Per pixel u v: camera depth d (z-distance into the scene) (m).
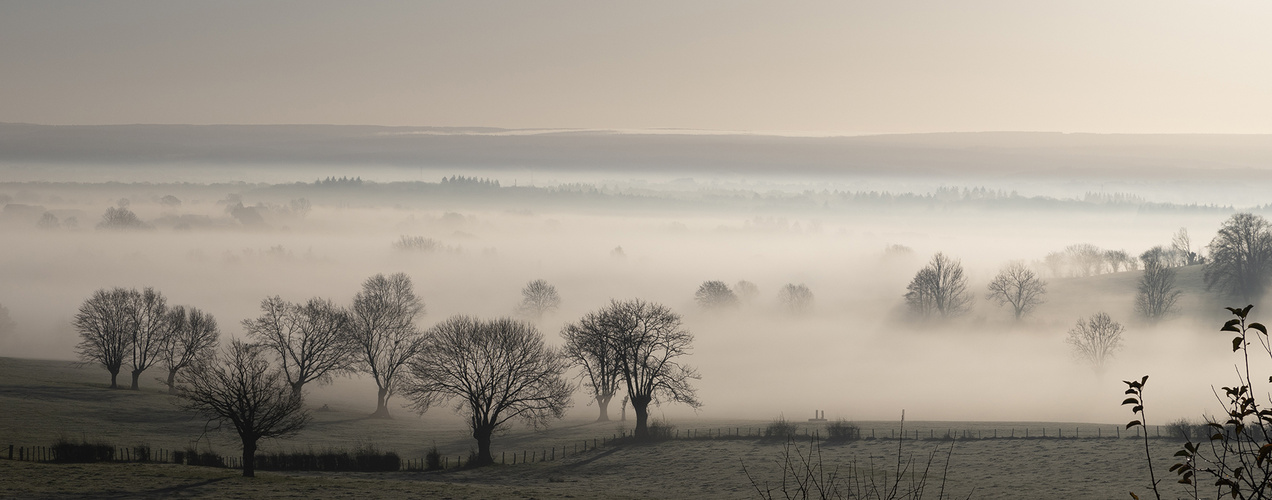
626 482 61.75
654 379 86.31
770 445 73.12
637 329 85.00
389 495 51.94
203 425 86.62
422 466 69.00
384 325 104.88
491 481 62.94
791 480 58.75
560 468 68.50
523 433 90.00
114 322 107.00
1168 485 51.62
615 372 85.81
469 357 75.88
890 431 78.69
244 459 59.50
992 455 65.69
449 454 77.31
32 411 86.06
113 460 65.31
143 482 53.66
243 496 50.19
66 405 91.19
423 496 51.88
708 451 71.62
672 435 79.69
